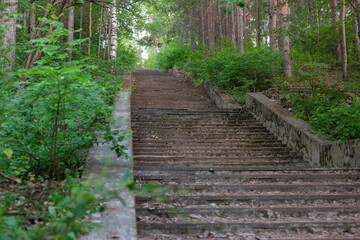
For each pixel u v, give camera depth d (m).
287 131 8.57
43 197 3.61
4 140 4.21
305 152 7.61
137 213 4.15
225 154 7.51
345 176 5.54
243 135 9.23
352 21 16.19
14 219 2.69
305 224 3.93
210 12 22.23
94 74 10.42
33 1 8.77
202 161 6.79
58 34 4.77
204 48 21.34
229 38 23.50
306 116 9.12
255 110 10.93
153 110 10.57
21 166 4.19
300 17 15.02
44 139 4.71
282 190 5.07
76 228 2.59
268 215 4.29
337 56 18.77
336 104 8.73
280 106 10.16
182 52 26.12
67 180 4.07
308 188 5.11
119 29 18.67
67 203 3.14
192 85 18.12
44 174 4.32
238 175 5.42
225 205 4.58
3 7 6.12
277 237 3.74
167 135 8.70
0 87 4.31
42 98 4.38
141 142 7.98
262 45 19.19
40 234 2.41
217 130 9.38
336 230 3.93
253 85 13.47
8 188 3.70
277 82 11.87
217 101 13.90
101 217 3.41
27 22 10.98
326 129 7.58
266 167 5.94
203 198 4.58
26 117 4.66
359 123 6.62
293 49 18.45
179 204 4.52
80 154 5.30
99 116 5.38
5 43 6.23
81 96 4.16
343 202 4.73
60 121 4.79
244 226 3.90
